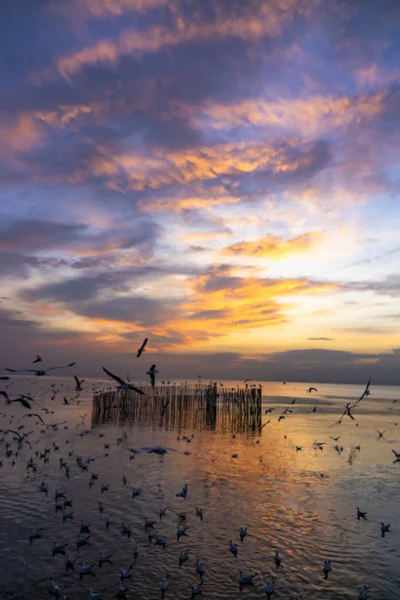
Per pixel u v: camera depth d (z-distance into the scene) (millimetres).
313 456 40938
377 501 28219
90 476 32625
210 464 37062
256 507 26875
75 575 18844
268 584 17891
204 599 17297
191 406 62844
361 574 19281
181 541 22109
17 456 38500
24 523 23859
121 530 23266
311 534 23141
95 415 59781
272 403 104938
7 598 17016
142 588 17984
